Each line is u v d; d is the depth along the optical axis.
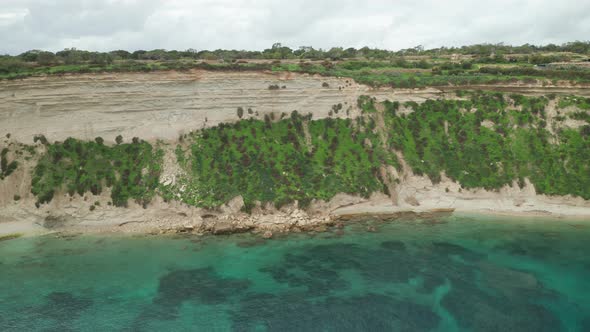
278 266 45.75
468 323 35.25
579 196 58.78
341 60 109.00
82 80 60.91
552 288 40.41
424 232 54.31
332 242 51.81
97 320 36.12
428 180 62.81
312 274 43.91
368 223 57.56
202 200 57.03
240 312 37.34
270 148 64.69
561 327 34.56
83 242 51.69
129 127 63.06
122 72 62.38
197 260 47.22
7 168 56.78
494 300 38.53
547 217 58.09
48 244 51.03
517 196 60.28
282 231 54.88
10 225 53.94
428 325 35.22
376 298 39.19
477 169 62.81
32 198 55.66
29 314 36.81
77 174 57.81
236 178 59.91
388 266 45.38
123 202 56.22
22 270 44.44
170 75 63.91
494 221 57.31
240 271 44.69
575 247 49.03
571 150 63.03
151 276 43.50
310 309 37.69
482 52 137.50
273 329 34.97
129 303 38.66
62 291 40.47
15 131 59.09
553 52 137.00
